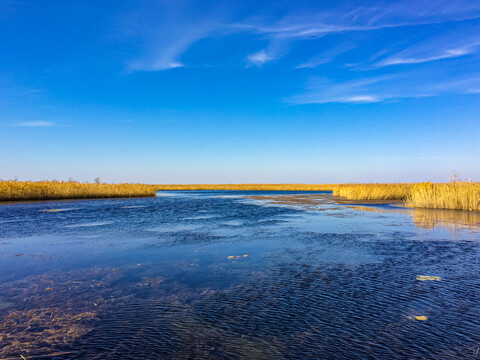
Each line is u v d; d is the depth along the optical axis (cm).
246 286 604
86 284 630
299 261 790
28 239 1126
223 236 1166
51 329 432
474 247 936
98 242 1063
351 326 430
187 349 374
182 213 2034
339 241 1048
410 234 1168
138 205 2756
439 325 429
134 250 938
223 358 354
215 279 652
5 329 434
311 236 1150
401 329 419
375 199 3559
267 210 2250
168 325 440
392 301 518
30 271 726
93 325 443
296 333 412
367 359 347
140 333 417
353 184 4384
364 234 1180
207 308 499
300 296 545
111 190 4191
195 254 881
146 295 563
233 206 2639
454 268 712
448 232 1202
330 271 698
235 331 420
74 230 1323
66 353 368
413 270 698
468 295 541
